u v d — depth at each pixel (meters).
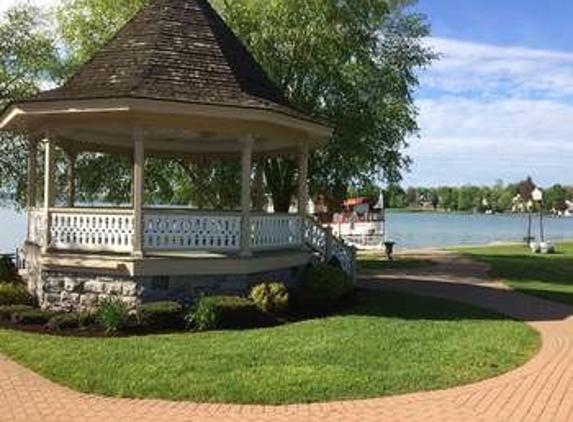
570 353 13.31
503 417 9.30
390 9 30.75
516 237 75.88
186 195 30.92
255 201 25.98
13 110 16.75
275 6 27.25
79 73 17.30
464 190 179.38
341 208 32.72
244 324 14.85
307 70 27.81
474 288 23.72
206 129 16.34
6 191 29.94
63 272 16.03
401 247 50.56
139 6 27.94
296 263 18.44
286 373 10.95
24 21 29.53
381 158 30.00
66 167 28.12
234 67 17.33
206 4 18.78
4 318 15.23
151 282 15.59
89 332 14.05
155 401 9.77
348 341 13.30
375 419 9.12
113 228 15.98
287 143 20.50
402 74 30.86
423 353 12.56
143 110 15.34
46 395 10.01
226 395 9.92
